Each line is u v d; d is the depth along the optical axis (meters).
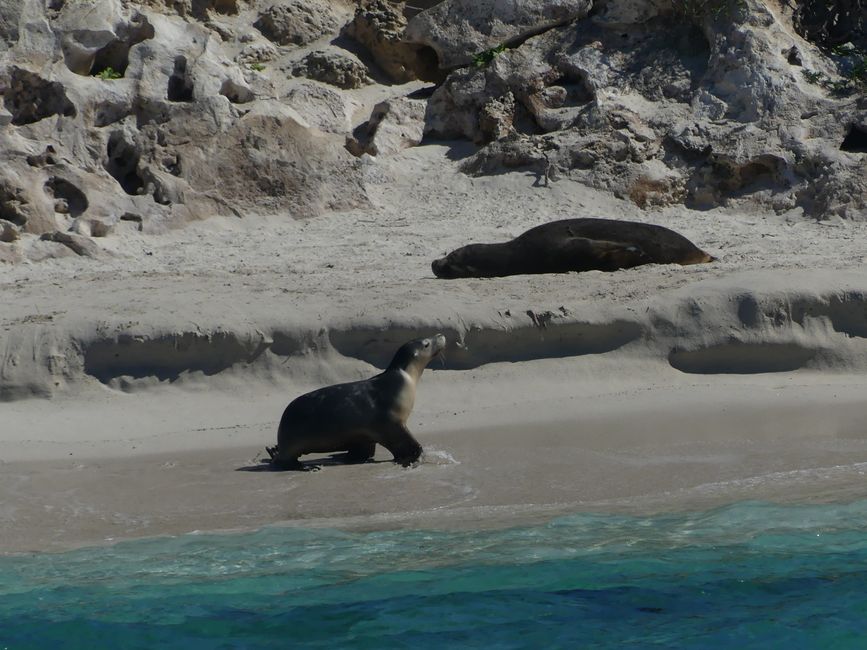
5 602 23.66
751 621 21.89
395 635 21.58
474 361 44.59
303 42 89.81
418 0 91.88
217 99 73.75
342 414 33.75
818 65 77.88
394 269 57.72
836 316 45.31
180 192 69.50
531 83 79.25
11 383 43.72
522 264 54.88
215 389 44.03
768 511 27.64
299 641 21.55
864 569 24.11
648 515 27.78
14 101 71.44
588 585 23.67
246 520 29.05
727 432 36.09
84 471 34.59
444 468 33.12
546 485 30.84
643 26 81.50
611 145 73.94
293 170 72.44
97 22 75.31
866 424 36.28
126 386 44.19
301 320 45.22
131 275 57.00
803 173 70.75
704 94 76.38
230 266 59.72
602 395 42.28
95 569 25.50
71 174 68.62
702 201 71.94
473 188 74.12
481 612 22.55
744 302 45.25
